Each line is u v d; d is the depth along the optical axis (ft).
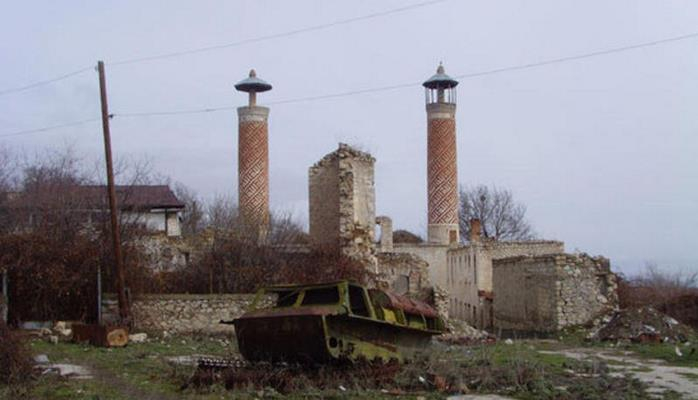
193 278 104.78
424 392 49.65
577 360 69.05
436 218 194.39
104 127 90.68
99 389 50.70
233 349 75.56
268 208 162.30
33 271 91.56
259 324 54.08
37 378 53.47
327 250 106.32
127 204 116.57
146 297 93.40
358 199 113.91
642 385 52.39
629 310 98.48
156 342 84.02
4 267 90.22
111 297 92.17
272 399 47.26
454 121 197.26
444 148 194.90
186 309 93.91
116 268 90.53
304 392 48.70
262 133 179.32
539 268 111.75
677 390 51.44
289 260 108.47
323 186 119.96
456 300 169.78
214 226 127.44
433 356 58.13
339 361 52.75
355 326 53.83
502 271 128.77
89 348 76.33
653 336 92.32
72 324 85.51
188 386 51.01
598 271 108.37
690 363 69.36
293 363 53.62
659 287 159.84
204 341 86.17
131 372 59.36
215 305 94.48
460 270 166.30
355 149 115.14
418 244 183.11
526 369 55.57
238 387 50.06
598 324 105.29
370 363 53.67
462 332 104.78
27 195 115.96
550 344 92.48
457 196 196.95
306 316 51.93
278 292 60.29
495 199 260.01
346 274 102.47
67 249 93.97
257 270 105.50
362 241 107.76
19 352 54.13
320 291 57.82
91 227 104.42
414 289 125.29
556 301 106.52
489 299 142.31
